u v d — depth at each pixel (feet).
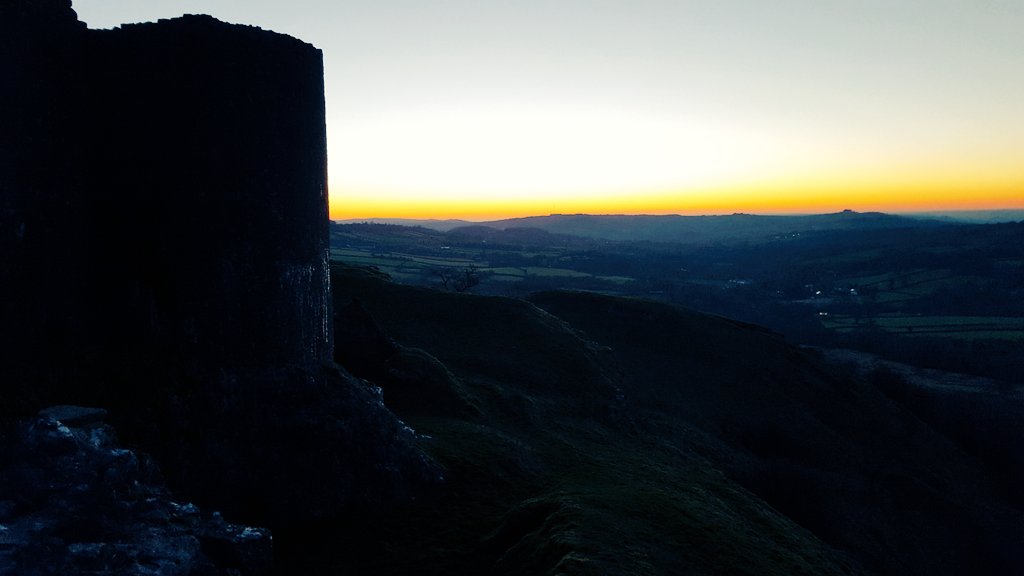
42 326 53.52
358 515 64.18
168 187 59.41
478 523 66.74
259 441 61.21
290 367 66.28
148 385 56.80
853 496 144.56
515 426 102.68
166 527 47.52
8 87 50.78
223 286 61.11
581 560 52.19
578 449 99.35
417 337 134.72
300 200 67.00
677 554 60.08
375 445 69.26
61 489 43.93
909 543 137.80
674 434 140.36
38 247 53.16
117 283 59.57
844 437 177.27
